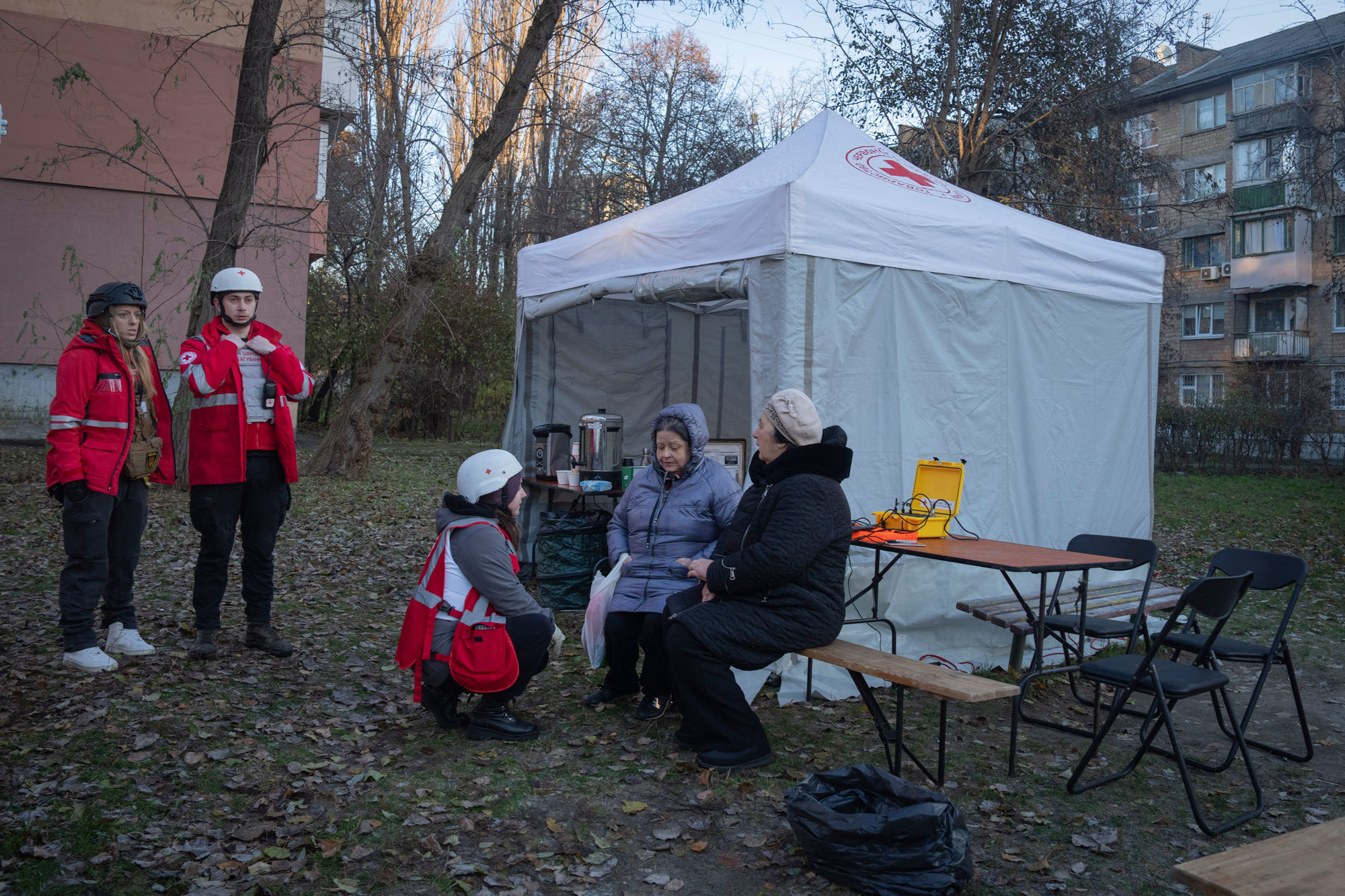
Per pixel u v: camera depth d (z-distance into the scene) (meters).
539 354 7.28
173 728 3.95
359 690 4.67
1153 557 4.72
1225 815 3.58
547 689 4.86
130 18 15.66
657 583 4.44
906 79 17.31
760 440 3.96
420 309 13.82
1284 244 28.53
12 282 15.45
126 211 15.96
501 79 19.42
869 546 4.56
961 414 5.36
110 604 4.83
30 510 9.32
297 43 12.41
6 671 4.55
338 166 18.14
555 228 24.89
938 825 2.83
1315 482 18.72
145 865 2.88
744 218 4.97
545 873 2.96
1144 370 6.30
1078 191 17.55
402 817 3.29
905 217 5.09
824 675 4.83
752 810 3.44
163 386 4.86
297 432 23.97
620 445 6.70
